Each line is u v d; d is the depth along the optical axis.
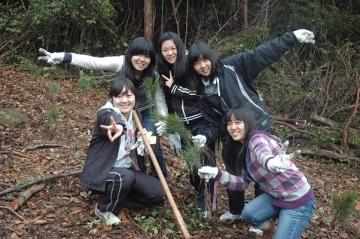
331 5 12.75
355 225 5.38
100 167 4.09
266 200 3.86
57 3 10.79
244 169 3.79
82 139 6.40
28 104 7.79
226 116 3.75
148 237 4.08
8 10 11.52
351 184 7.29
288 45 4.16
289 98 10.36
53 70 10.42
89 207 4.45
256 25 11.97
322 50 11.29
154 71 4.45
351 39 12.22
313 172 7.50
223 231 4.44
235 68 4.25
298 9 12.17
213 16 12.85
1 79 9.23
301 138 9.25
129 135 4.28
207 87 4.29
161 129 4.18
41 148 5.77
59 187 4.75
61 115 7.42
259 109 4.20
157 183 4.43
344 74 10.75
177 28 12.27
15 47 11.17
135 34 12.49
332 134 9.16
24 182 4.68
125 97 4.13
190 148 4.05
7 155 5.39
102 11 11.10
